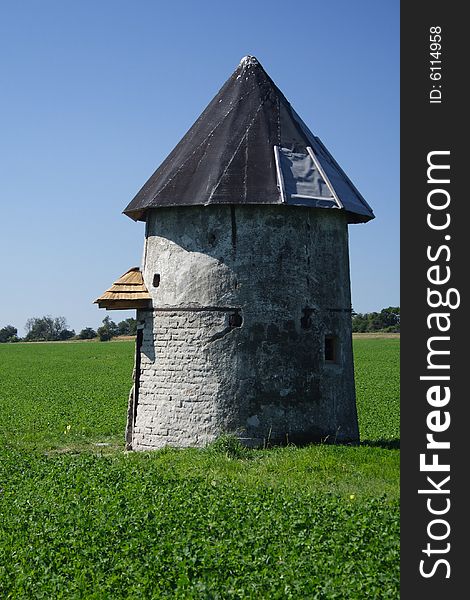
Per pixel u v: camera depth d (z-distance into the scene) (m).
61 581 10.84
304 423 20.62
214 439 20.30
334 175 21.92
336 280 21.64
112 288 22.03
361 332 135.50
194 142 22.14
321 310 21.20
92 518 13.32
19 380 56.59
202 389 20.59
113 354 95.56
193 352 20.81
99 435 26.69
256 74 22.80
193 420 20.59
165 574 10.73
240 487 15.48
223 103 22.56
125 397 42.59
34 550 12.00
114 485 16.08
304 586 10.02
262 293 20.61
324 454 18.38
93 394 44.66
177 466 18.08
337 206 20.95
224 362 20.52
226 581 10.41
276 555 11.19
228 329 20.58
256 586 10.12
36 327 168.12
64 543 12.13
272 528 12.38
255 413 20.34
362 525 12.27
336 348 21.69
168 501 14.22
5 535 12.84
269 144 21.33
